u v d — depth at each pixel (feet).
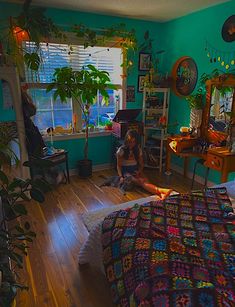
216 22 9.52
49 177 10.45
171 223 4.81
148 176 12.13
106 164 13.12
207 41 10.05
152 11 10.35
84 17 10.53
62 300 5.21
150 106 12.55
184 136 11.01
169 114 12.92
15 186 3.72
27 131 8.91
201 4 9.34
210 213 5.16
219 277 3.45
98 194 10.09
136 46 11.81
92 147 12.50
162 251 4.00
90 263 6.05
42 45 10.11
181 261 3.75
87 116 11.37
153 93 12.67
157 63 12.80
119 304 4.14
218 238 4.35
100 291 5.43
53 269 6.05
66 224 7.95
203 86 10.57
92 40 10.67
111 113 12.84
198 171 11.43
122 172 10.80
